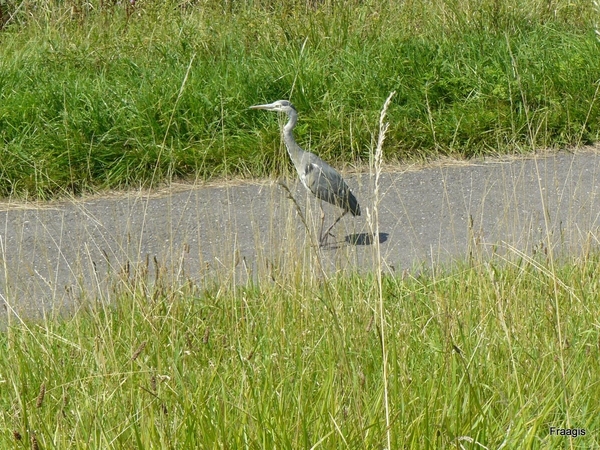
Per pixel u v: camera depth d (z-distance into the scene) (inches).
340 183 531.2
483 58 758.5
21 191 605.3
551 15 846.5
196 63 750.5
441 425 259.4
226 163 638.5
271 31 792.9
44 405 294.7
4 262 358.3
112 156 637.3
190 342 326.6
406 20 816.3
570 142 692.7
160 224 560.4
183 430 262.8
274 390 286.8
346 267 413.1
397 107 703.1
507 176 633.6
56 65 745.0
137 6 852.6
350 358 305.4
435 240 532.1
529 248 478.3
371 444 252.8
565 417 276.7
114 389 294.4
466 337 327.3
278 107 542.6
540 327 343.0
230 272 404.5
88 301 388.5
